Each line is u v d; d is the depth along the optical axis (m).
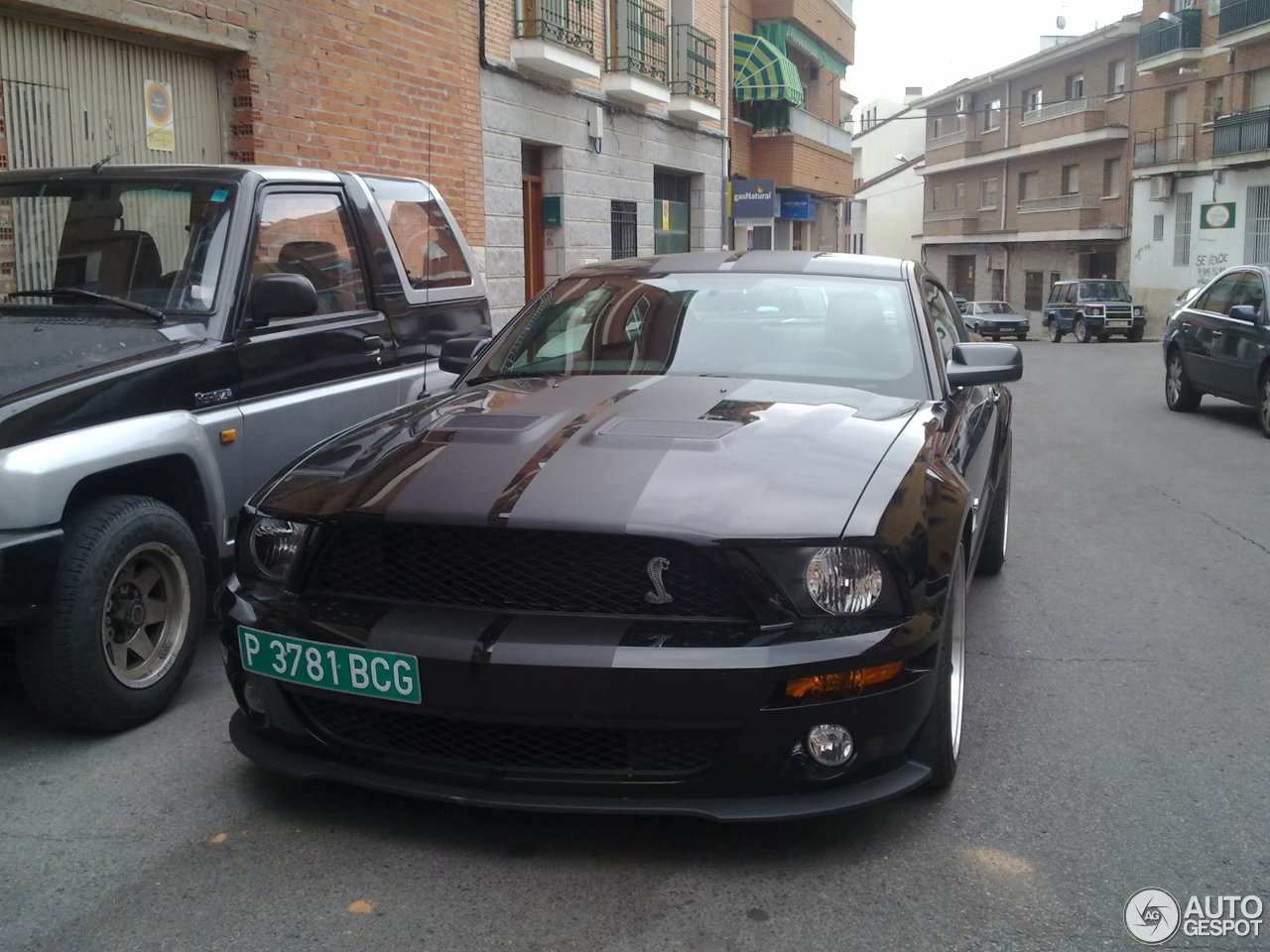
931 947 2.60
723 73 21.94
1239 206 37.88
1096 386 18.44
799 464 3.12
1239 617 5.27
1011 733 3.88
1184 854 3.05
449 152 12.78
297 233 4.93
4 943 2.62
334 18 10.59
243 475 4.39
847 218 48.44
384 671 2.87
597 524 2.83
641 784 2.85
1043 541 6.81
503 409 3.67
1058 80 47.84
